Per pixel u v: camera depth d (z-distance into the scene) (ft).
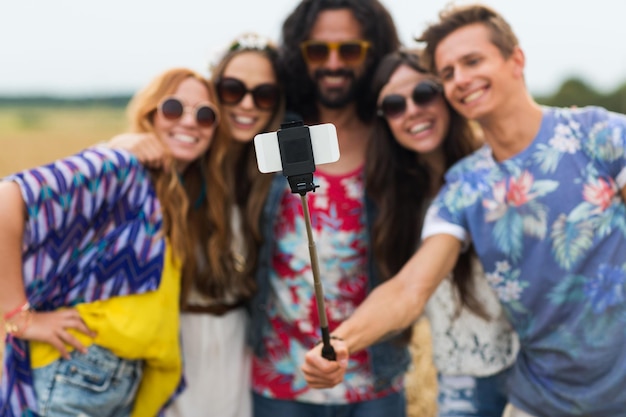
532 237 10.03
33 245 9.89
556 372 10.16
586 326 9.87
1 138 89.92
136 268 10.34
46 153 76.64
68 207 9.91
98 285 10.21
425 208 12.46
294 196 12.06
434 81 11.68
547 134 10.06
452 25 10.32
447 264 10.61
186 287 11.39
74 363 10.12
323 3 12.48
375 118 12.31
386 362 12.17
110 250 10.26
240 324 12.32
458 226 10.57
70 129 118.21
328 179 12.18
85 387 10.13
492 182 10.28
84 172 9.97
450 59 10.27
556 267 9.93
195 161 11.91
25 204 9.78
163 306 10.64
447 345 11.81
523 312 10.32
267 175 12.12
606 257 9.77
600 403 9.91
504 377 11.81
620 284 9.73
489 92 10.09
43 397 10.09
